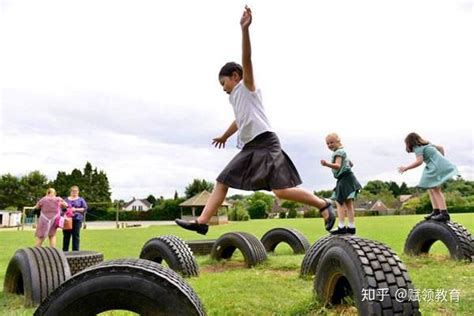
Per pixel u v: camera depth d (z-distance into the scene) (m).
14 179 66.75
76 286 2.30
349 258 2.93
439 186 6.84
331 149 7.08
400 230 14.80
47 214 8.60
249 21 3.36
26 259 4.39
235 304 4.04
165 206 54.69
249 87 3.48
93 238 15.45
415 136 7.11
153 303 2.25
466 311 3.63
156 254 6.03
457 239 6.26
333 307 3.49
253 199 61.72
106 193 79.81
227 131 4.08
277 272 6.17
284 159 3.39
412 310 2.65
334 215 3.46
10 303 4.30
